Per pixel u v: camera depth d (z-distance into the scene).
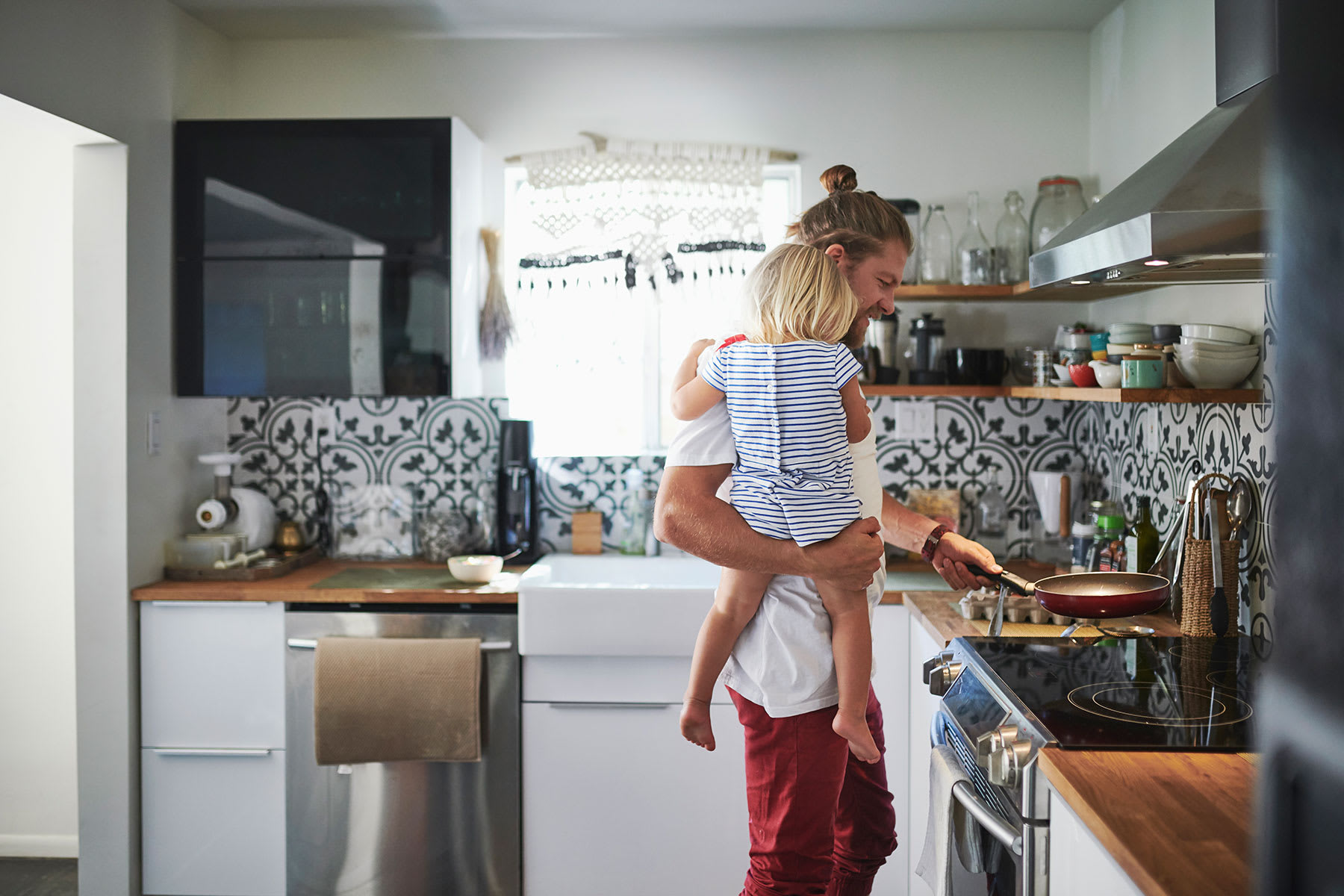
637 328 3.25
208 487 3.15
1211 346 2.03
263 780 2.72
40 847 3.16
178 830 2.74
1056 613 1.92
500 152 3.24
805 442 1.48
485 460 3.27
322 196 2.91
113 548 2.69
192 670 2.72
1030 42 3.14
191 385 2.93
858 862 1.92
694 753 2.62
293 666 2.70
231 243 2.93
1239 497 2.04
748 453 1.51
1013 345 3.15
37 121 2.45
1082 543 2.64
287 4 2.93
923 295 2.90
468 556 3.14
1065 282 1.95
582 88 3.21
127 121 2.69
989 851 1.51
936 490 3.19
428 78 3.23
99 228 2.68
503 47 3.22
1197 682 1.69
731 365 1.53
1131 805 1.17
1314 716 0.33
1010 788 1.42
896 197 3.17
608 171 3.19
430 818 2.66
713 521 1.49
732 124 3.20
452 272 2.91
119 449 2.69
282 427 3.28
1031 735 1.44
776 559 1.47
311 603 2.71
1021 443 3.19
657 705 2.62
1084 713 1.52
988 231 3.17
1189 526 2.06
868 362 2.99
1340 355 0.32
